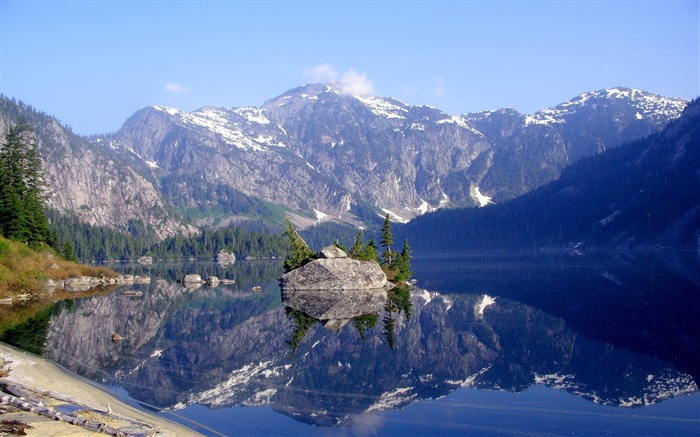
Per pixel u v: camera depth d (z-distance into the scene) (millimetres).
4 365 40281
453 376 42156
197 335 60062
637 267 135625
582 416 32156
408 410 33750
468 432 29906
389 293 98375
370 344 54156
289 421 31719
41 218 120562
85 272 125438
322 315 73188
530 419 31812
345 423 31562
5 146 121375
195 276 131000
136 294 101250
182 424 30562
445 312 74688
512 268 160125
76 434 25125
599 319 63688
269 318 71688
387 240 119562
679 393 36062
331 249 103875
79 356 47750
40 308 78562
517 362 46094
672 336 52906
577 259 191500
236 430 30047
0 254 97312
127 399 35188
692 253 192375
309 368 44875
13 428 25047
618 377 40281
